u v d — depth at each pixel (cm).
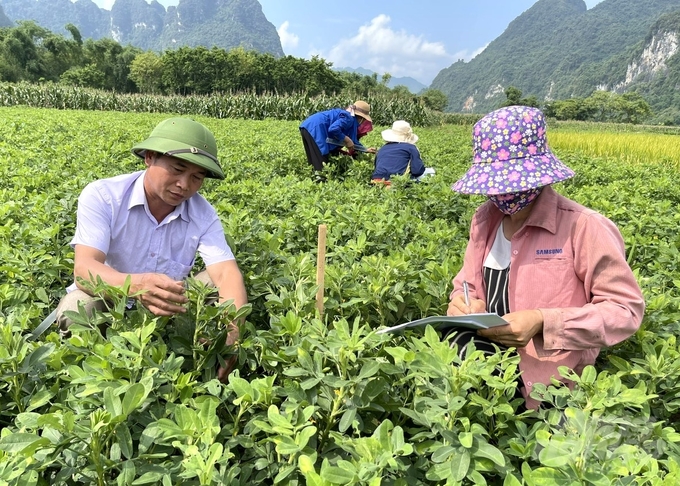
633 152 2098
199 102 3616
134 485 161
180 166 308
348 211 510
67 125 1457
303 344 215
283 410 202
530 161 249
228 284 318
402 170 905
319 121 1007
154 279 257
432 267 349
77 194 488
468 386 190
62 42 11212
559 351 260
